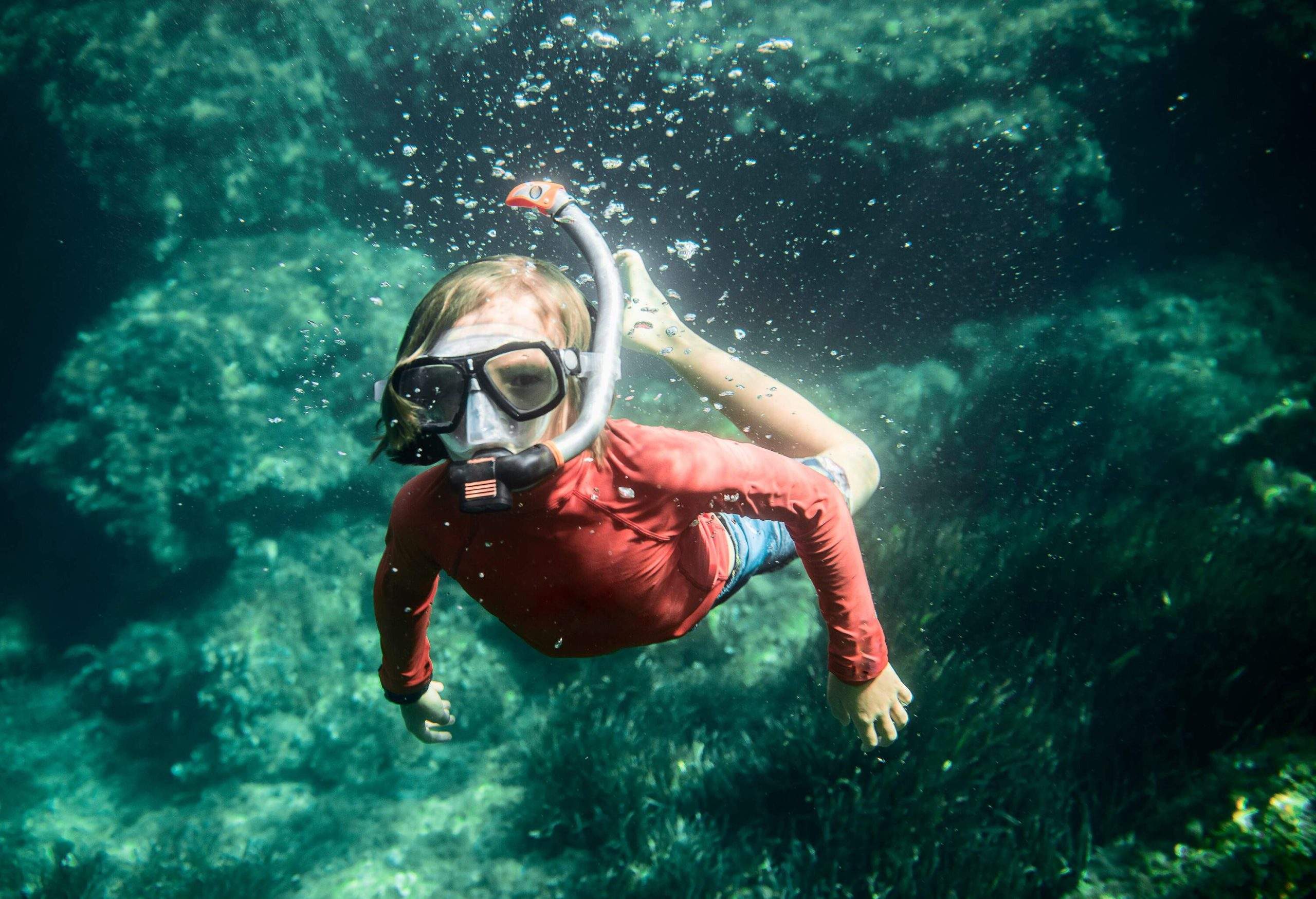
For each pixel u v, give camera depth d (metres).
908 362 7.51
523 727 6.34
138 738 7.97
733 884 4.42
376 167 7.92
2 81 8.20
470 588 1.23
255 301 7.71
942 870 4.00
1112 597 4.93
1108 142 8.20
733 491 1.18
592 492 1.06
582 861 5.10
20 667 9.07
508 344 0.87
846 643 1.44
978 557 5.33
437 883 5.36
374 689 7.04
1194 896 3.57
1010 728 4.33
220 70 7.57
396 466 7.98
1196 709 4.34
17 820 7.31
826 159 6.77
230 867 5.81
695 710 5.80
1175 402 7.07
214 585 8.16
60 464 8.05
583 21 6.47
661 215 7.21
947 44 6.66
